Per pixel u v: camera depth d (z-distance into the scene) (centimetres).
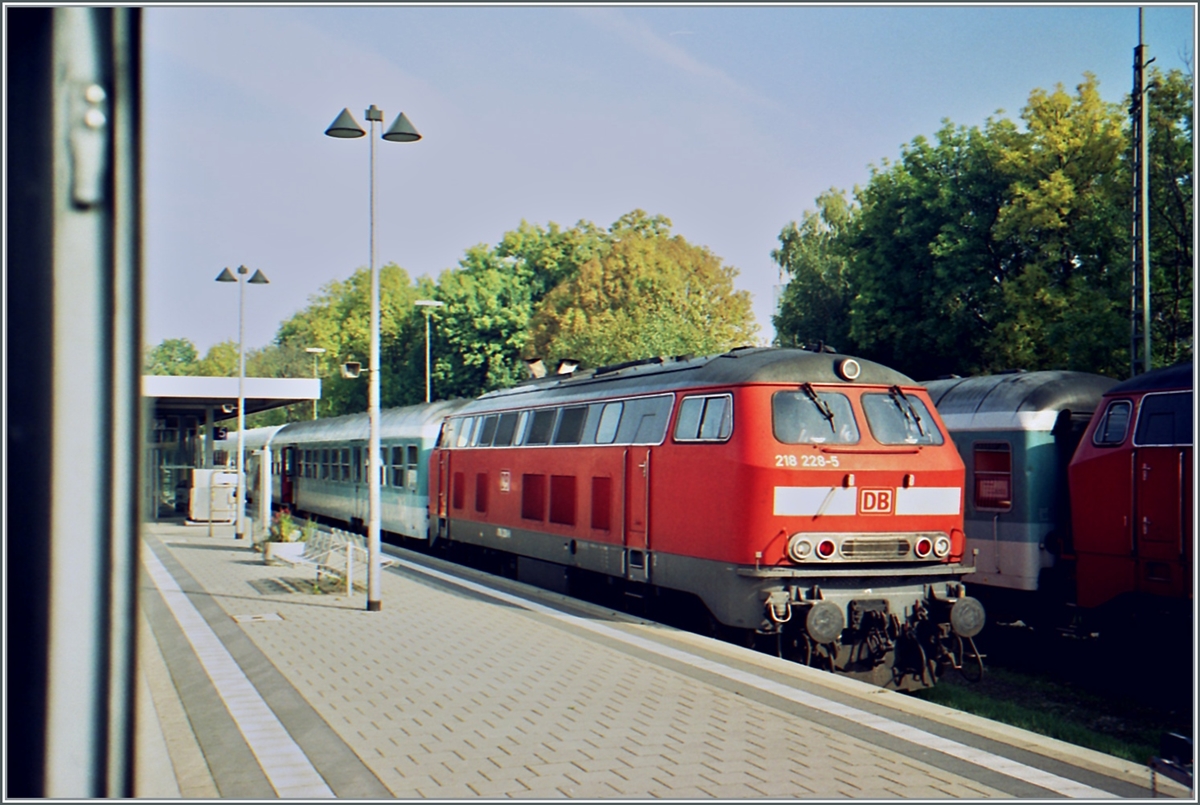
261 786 700
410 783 706
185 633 1323
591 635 1300
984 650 1585
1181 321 2652
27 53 226
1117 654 1386
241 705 932
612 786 696
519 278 6900
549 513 1762
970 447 1664
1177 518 1276
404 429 2753
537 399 1909
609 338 4400
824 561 1207
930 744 801
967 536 1662
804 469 1212
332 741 812
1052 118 2919
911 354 3416
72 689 229
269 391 3575
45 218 226
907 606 1240
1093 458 1387
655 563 1400
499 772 730
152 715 896
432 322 6762
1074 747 793
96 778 231
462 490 2233
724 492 1245
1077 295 2652
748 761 755
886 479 1241
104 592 231
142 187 235
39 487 226
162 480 3956
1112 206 2655
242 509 2997
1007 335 2981
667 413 1402
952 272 3175
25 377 225
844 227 5106
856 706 927
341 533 2098
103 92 230
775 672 1074
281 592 1730
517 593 1709
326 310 8881
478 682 1025
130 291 233
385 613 1491
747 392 1247
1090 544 1388
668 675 1058
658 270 5450
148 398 237
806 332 4756
